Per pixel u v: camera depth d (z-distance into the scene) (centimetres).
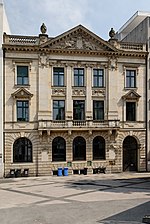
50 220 1639
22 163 4019
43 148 4069
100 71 4334
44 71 4138
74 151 4181
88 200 2227
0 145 3947
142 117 4406
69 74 4212
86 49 4262
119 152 4297
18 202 2189
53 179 3706
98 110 4291
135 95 4369
